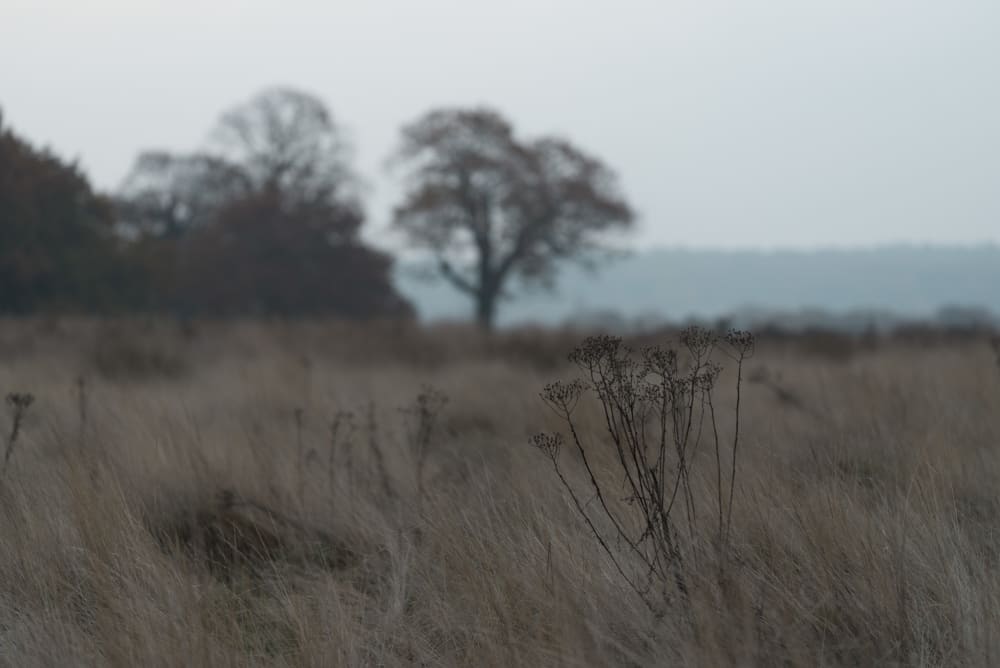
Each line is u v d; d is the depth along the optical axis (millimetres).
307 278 150000
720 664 9758
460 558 13141
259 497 16922
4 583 13141
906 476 15555
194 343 48031
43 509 14766
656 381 18984
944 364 30062
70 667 10891
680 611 10969
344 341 51094
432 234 153625
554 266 163625
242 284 146750
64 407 24656
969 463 16469
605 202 155500
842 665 10336
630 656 10492
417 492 16297
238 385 31031
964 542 12391
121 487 16109
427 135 152750
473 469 18141
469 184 154375
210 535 15719
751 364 33594
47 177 99750
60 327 52219
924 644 10469
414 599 13023
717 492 14375
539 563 12445
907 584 11367
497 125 153625
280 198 155000
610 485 14930
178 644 10984
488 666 10672
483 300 160000
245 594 13648
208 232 155375
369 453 19375
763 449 16031
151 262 115375
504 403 26406
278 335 52500
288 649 11836
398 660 11203
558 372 36844
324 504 16547
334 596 12539
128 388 29812
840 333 55219
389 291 159625
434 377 36219
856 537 12266
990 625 10242
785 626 10562
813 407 23578
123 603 12086
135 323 54438
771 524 12875
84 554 13484
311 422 23891
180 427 20578
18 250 95312
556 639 10773
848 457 16828
